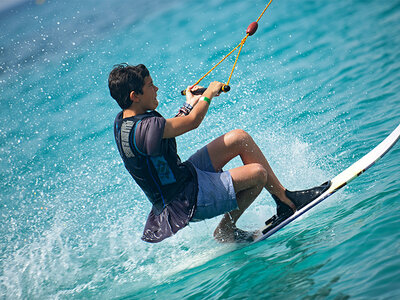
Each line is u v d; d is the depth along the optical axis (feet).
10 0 173.68
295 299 25.90
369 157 37.19
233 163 52.47
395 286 23.59
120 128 31.89
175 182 32.81
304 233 34.86
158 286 34.22
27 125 83.66
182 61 98.27
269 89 73.97
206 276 33.30
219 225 37.14
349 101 61.16
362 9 100.53
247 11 123.24
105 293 35.27
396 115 52.24
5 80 112.88
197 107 33.12
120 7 159.94
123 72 31.81
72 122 81.25
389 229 29.35
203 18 128.77
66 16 152.76
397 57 70.69
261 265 31.71
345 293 24.63
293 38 95.96
